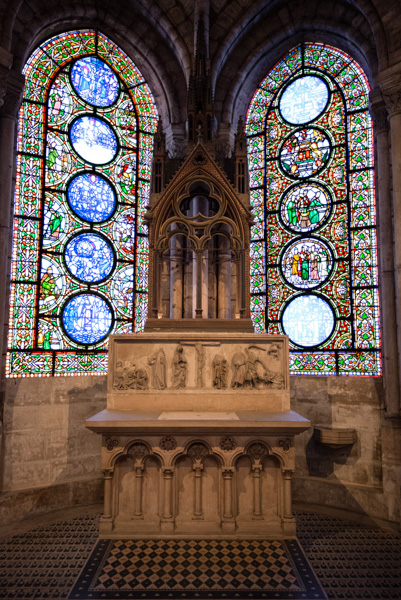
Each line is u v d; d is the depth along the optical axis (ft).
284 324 25.31
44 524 20.15
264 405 18.20
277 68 27.45
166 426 16.15
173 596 13.12
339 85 25.41
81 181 24.89
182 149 26.78
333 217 24.64
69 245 24.11
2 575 15.15
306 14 25.41
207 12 24.52
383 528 19.72
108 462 16.51
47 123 24.11
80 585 13.64
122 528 16.57
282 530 16.55
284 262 25.70
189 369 18.43
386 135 22.47
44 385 22.35
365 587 14.44
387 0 21.31
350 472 22.38
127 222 26.22
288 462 16.60
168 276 22.08
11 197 21.93
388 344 21.38
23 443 21.47
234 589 13.48
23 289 22.50
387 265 21.86
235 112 27.22
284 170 26.37
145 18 26.43
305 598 13.16
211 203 21.31
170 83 27.25
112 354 18.43
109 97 26.58
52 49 24.82
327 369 23.93
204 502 16.89
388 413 20.99
